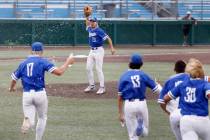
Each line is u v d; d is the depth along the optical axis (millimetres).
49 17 118250
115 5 120250
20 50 103062
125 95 30516
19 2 118000
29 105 32188
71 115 43188
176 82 28375
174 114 28656
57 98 50688
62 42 111188
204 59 90125
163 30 116500
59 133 36938
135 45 115062
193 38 118000
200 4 125562
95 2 120188
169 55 96688
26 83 32031
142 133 30297
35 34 109938
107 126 39375
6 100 49656
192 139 24875
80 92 53750
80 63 83688
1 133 36969
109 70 73938
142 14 122375
